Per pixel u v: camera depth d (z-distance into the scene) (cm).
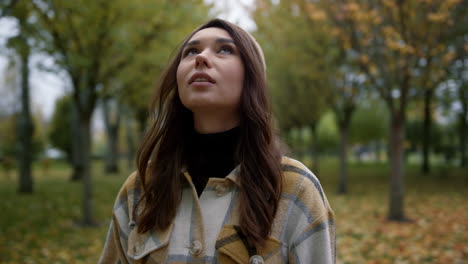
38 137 2833
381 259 410
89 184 630
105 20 493
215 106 86
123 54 539
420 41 551
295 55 818
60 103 2567
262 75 90
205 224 84
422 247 451
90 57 527
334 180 1410
